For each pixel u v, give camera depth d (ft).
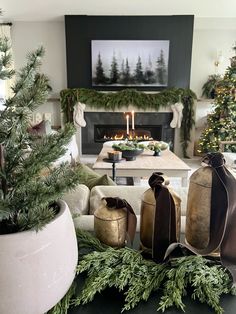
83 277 2.22
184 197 4.30
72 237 1.87
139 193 4.81
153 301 2.03
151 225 2.44
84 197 4.51
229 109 14.78
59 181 1.74
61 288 1.76
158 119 17.03
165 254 2.26
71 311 1.94
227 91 14.73
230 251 2.19
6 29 15.83
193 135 17.11
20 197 1.64
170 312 1.94
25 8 14.52
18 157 1.70
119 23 15.74
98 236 2.56
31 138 1.80
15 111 1.69
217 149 14.79
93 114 16.99
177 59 16.26
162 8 14.67
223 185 2.21
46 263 1.62
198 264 2.19
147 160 10.39
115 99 16.48
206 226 2.30
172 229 2.33
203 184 2.29
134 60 16.16
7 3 13.92
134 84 16.57
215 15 15.35
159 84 16.55
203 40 17.04
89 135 17.28
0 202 1.53
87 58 16.29
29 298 1.59
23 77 1.78
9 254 1.50
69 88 16.70
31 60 1.82
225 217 2.18
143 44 15.92
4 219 1.64
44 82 1.80
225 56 17.25
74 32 15.85
